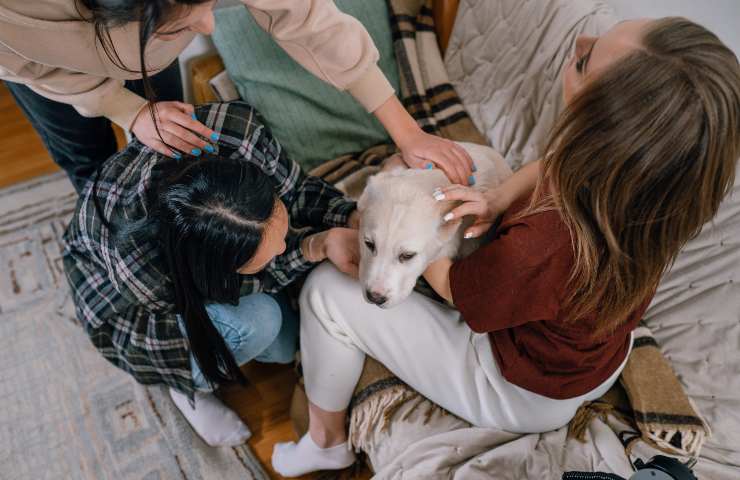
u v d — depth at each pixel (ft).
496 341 3.85
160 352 4.56
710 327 4.34
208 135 3.93
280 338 5.33
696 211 2.78
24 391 5.74
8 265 6.76
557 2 5.41
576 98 2.78
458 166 4.37
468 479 3.86
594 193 2.75
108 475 5.19
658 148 2.53
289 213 4.92
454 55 6.35
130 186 3.87
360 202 4.02
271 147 4.41
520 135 5.74
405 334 4.13
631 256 2.91
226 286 3.73
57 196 7.48
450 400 4.20
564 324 3.39
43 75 3.58
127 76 3.66
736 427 4.04
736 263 4.29
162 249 3.76
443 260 4.03
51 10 2.88
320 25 4.02
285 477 5.16
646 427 4.04
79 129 5.27
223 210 3.33
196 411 5.32
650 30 2.72
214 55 6.14
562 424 4.21
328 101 5.92
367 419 4.47
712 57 2.43
